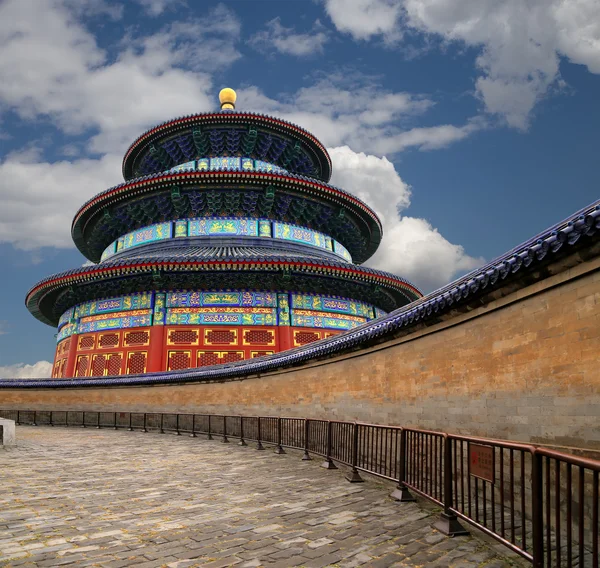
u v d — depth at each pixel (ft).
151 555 25.85
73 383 127.13
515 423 36.06
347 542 27.84
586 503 27.96
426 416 48.73
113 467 57.52
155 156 185.88
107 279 140.15
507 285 36.29
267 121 172.35
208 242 150.92
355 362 64.80
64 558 25.45
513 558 24.84
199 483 46.98
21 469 55.62
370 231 183.11
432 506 36.42
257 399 91.45
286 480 48.32
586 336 30.07
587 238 27.99
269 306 138.62
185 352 134.00
